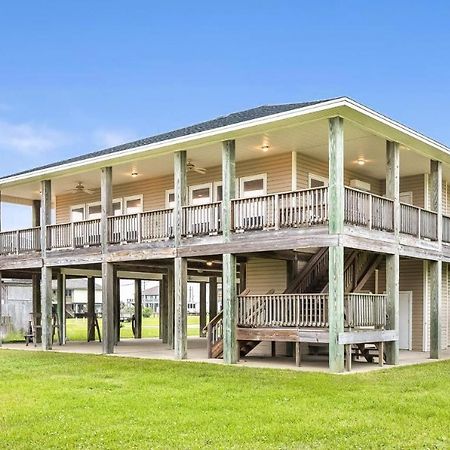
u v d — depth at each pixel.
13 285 28.62
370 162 18.83
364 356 15.39
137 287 27.86
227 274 15.32
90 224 19.08
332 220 13.39
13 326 28.52
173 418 8.31
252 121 14.37
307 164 18.05
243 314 15.35
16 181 21.73
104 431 7.56
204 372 13.21
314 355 17.20
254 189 18.36
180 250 16.44
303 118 13.83
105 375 12.85
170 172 20.72
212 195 19.72
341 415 8.50
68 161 22.62
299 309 14.30
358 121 14.11
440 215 17.78
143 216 17.55
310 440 7.18
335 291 13.28
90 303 25.17
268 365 14.72
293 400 9.66
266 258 16.45
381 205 14.98
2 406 9.21
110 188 18.86
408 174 20.70
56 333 28.77
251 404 9.32
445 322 21.33
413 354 18.50
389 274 15.35
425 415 8.54
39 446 6.89
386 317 15.23
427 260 17.52
